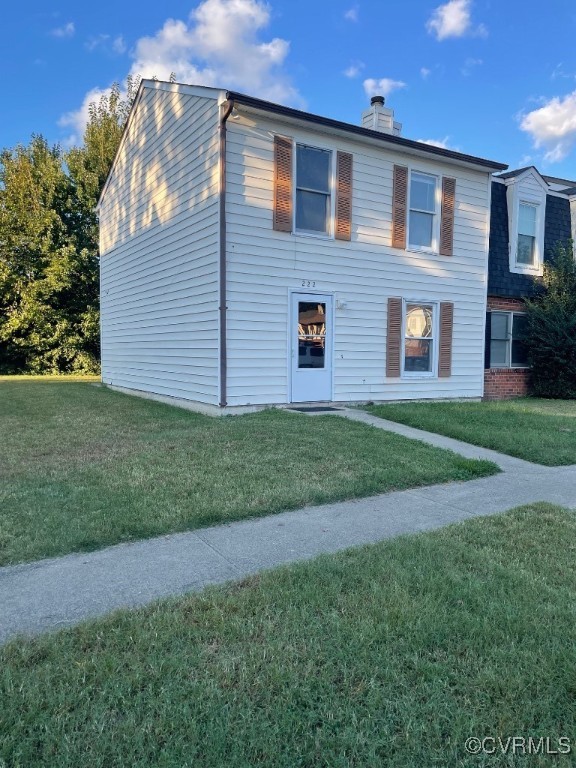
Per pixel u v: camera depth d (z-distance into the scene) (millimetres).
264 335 9688
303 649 2490
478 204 12164
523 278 13625
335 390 10570
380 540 3986
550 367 13352
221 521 4359
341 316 10523
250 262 9438
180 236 10719
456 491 5438
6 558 3572
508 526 4297
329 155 10203
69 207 25609
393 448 6836
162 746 1908
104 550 3762
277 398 9930
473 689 2213
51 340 24688
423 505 4938
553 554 3719
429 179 11539
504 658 2420
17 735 1950
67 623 2762
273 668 2340
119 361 15039
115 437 7602
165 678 2277
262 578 3250
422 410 9828
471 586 3139
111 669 2330
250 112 9219
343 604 2916
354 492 5172
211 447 6703
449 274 11844
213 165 9305
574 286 13344
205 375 9867
